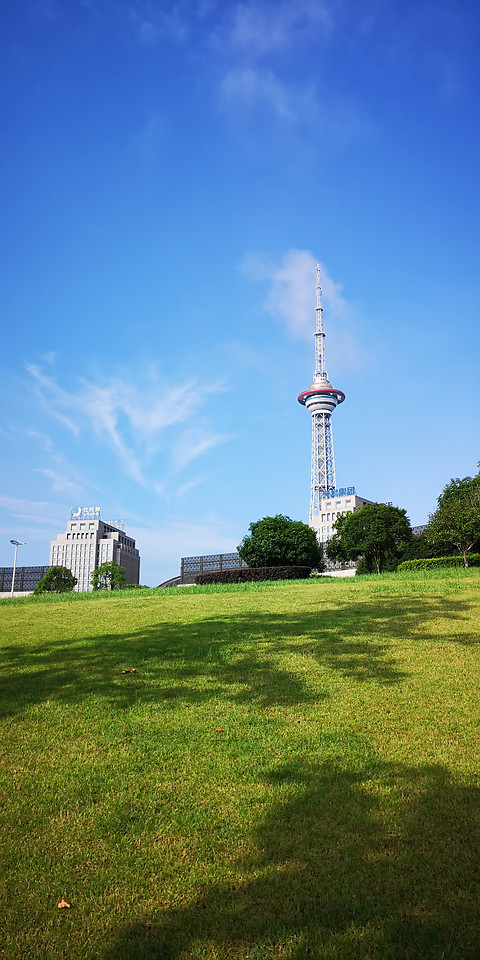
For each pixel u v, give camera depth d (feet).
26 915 14.76
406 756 22.48
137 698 29.60
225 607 58.13
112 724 26.43
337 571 208.33
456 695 28.76
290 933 13.78
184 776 21.57
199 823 18.53
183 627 47.01
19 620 57.00
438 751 22.77
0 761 23.35
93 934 14.11
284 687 30.63
